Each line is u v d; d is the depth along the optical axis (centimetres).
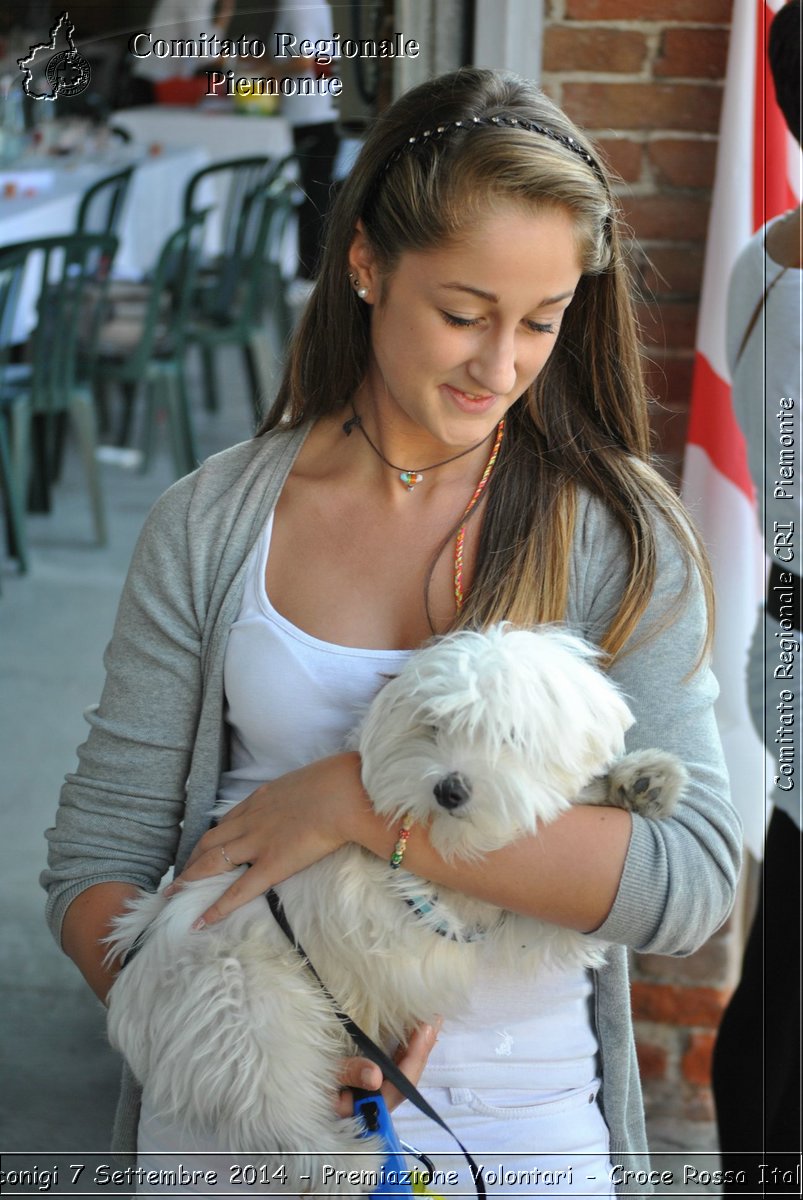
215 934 125
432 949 122
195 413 699
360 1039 123
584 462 133
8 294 462
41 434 541
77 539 534
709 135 213
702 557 133
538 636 122
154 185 660
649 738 128
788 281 184
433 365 119
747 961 200
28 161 630
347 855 123
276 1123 118
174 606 135
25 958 291
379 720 118
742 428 194
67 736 382
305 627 132
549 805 115
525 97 121
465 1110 127
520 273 114
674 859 117
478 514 133
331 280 136
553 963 126
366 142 128
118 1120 139
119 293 602
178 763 139
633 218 218
